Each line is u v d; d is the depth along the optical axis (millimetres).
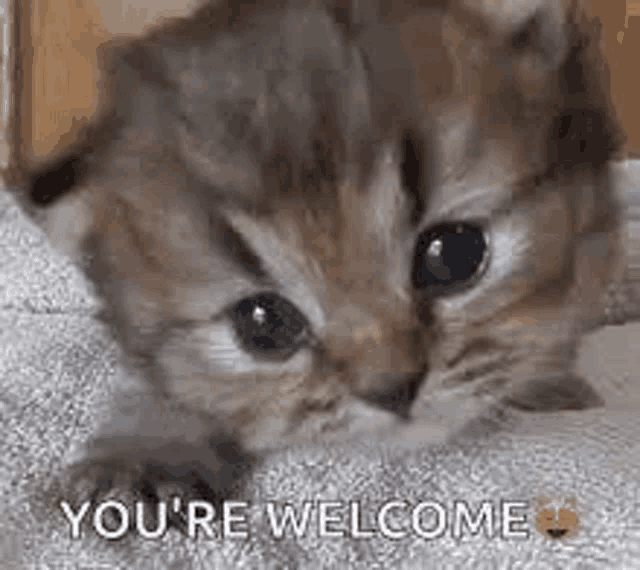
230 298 129
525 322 133
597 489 114
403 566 105
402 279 128
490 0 137
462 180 126
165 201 129
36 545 108
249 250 126
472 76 130
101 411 130
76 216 139
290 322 129
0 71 156
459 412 129
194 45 141
